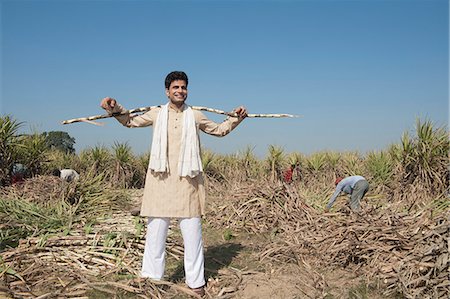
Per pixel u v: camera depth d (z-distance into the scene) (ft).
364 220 18.61
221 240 23.25
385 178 39.45
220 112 14.75
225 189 39.19
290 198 26.73
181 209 13.97
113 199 31.17
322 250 17.93
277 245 19.89
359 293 14.21
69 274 15.21
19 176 36.06
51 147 55.01
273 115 14.78
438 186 32.35
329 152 54.03
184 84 14.12
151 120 14.47
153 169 13.88
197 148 14.20
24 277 14.40
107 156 51.60
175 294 13.92
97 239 17.58
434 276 13.37
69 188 29.32
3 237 18.24
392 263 14.97
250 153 56.65
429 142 33.09
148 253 14.43
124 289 13.92
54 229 19.77
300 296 14.28
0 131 35.70
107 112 13.64
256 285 15.25
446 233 14.61
